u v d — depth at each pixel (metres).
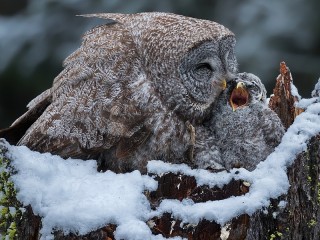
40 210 8.95
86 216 8.70
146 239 8.64
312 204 9.67
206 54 10.98
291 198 9.27
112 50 10.97
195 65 10.98
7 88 22.59
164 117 10.72
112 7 22.50
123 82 10.71
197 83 10.99
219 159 10.96
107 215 8.73
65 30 22.88
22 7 25.14
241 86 10.95
